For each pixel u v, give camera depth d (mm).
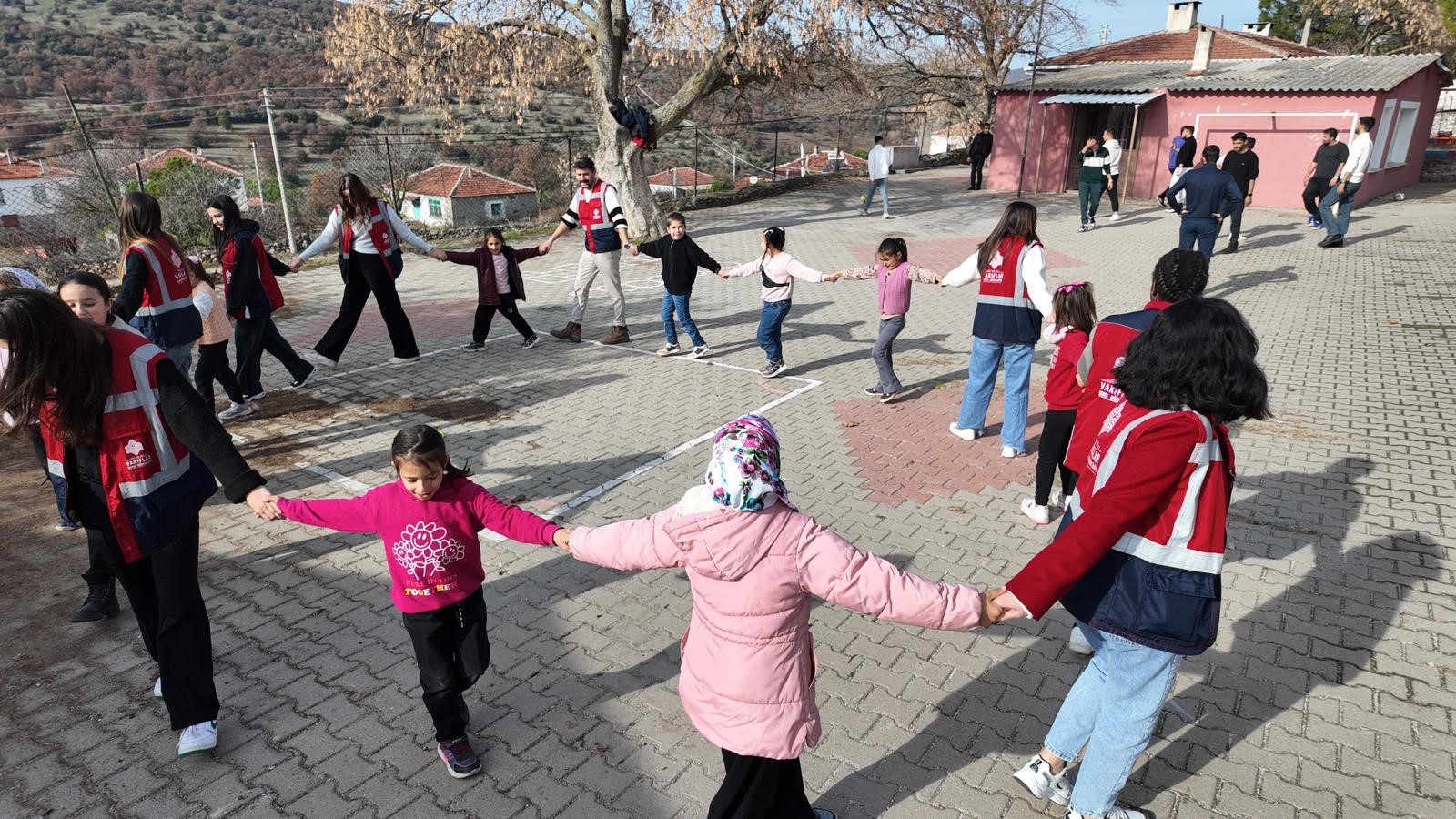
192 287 5941
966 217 18859
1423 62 18625
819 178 25641
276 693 3832
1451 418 7051
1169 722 3625
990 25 18734
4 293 2795
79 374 2879
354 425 7113
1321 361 8547
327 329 10422
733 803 2592
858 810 3180
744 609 2391
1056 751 3094
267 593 4637
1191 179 11234
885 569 2359
